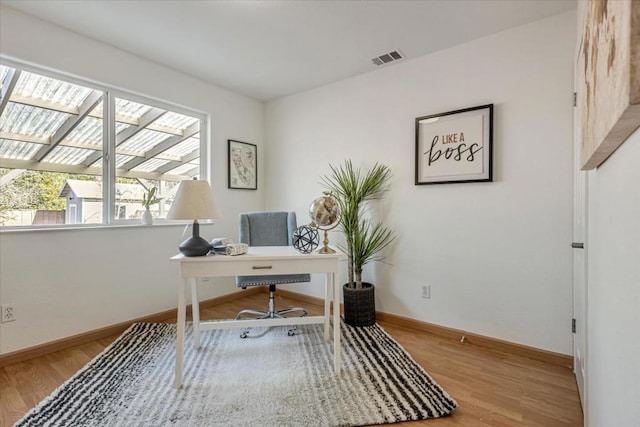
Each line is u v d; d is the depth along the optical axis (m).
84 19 2.12
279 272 1.83
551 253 2.05
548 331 2.07
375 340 2.38
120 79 2.53
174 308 2.93
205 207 1.79
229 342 2.32
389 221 2.80
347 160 3.10
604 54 0.63
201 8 2.00
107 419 1.46
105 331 2.45
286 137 3.62
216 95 3.29
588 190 1.30
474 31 2.24
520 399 1.65
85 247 2.37
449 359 2.10
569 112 1.99
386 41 2.38
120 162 2.64
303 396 1.64
